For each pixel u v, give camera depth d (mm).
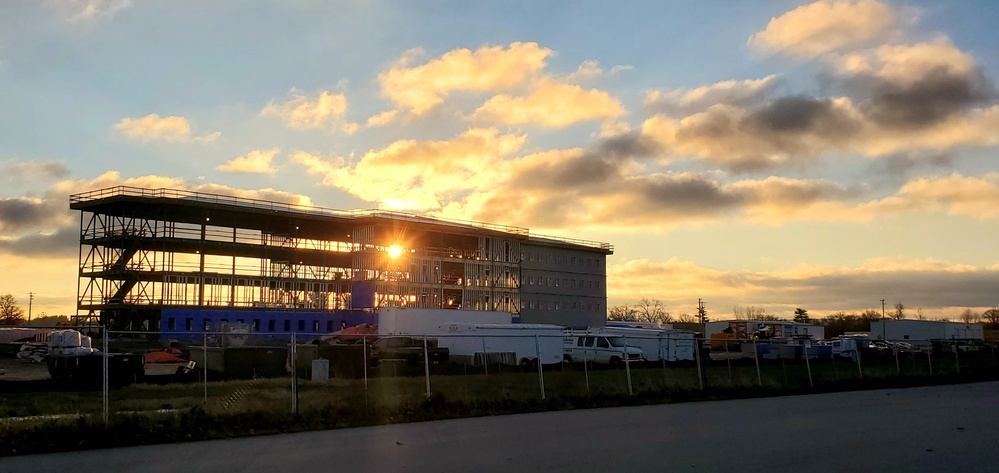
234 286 80438
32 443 14000
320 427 17359
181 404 21016
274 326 74188
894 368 46344
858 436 16125
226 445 14680
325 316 77562
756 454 13438
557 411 22078
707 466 12125
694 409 22922
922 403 25562
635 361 46562
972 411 22422
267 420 17156
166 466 12219
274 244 84125
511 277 97375
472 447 14312
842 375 39000
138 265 74188
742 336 71688
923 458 13094
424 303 86812
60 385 26672
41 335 44688
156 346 48688
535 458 12945
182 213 77250
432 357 44094
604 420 19484
